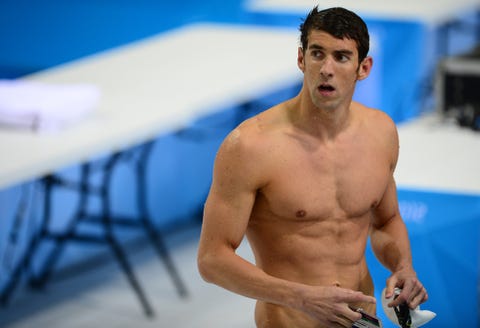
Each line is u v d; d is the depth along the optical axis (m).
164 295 18.78
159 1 26.55
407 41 23.70
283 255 9.55
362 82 22.09
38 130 17.56
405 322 9.66
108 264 20.22
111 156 19.53
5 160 15.90
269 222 9.49
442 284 14.45
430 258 14.42
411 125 17.86
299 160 9.23
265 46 23.61
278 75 20.88
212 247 9.30
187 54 23.14
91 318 17.73
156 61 22.67
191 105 18.95
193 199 22.98
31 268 19.42
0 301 18.41
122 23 26.58
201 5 26.77
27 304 18.34
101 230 21.42
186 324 17.50
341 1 26.30
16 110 17.55
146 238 21.66
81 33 26.62
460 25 26.39
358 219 9.64
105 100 19.44
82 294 18.80
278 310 9.71
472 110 17.58
